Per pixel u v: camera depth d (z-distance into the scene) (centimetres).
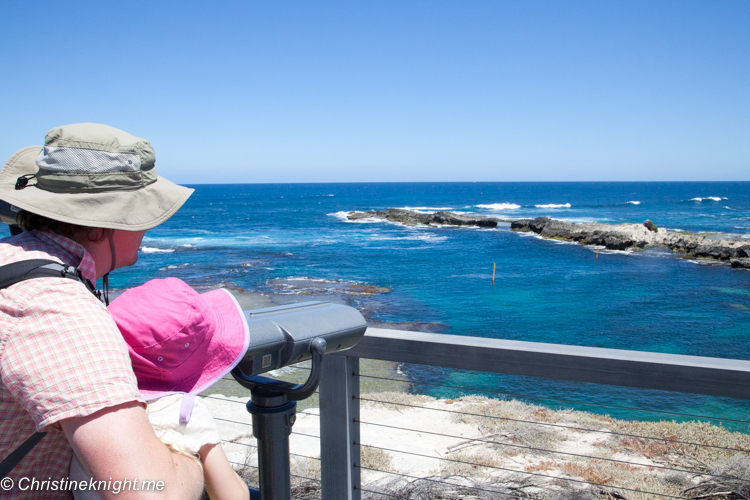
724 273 3209
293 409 127
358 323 138
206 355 104
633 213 8788
